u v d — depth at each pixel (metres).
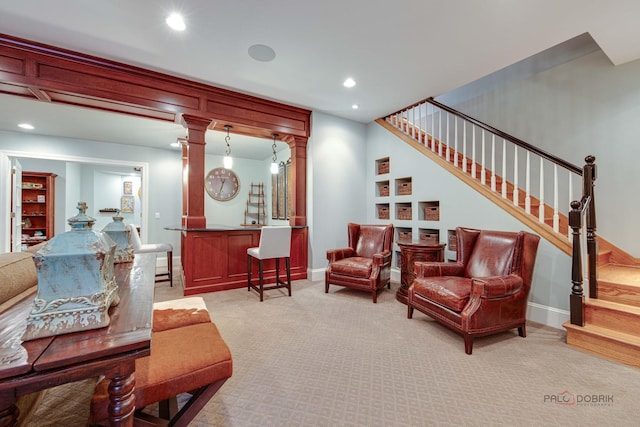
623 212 2.95
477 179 3.32
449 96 4.59
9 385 0.62
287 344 2.24
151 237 5.68
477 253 2.77
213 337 1.38
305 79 3.21
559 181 3.38
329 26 2.29
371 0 2.00
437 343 2.27
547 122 3.52
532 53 2.69
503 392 1.64
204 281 3.60
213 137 4.98
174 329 1.46
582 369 1.89
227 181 6.70
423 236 3.88
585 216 2.43
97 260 0.81
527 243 2.43
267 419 1.42
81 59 2.70
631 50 2.62
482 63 2.86
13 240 4.66
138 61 2.82
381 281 3.42
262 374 1.82
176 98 3.22
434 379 1.77
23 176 6.21
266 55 2.71
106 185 7.88
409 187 4.07
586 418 1.44
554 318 2.60
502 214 3.02
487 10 2.10
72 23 2.24
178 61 2.82
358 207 4.71
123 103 2.94
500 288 2.20
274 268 4.07
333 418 1.43
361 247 3.96
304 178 4.32
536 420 1.42
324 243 4.32
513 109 3.84
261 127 3.80
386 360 2.00
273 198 6.68
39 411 1.52
